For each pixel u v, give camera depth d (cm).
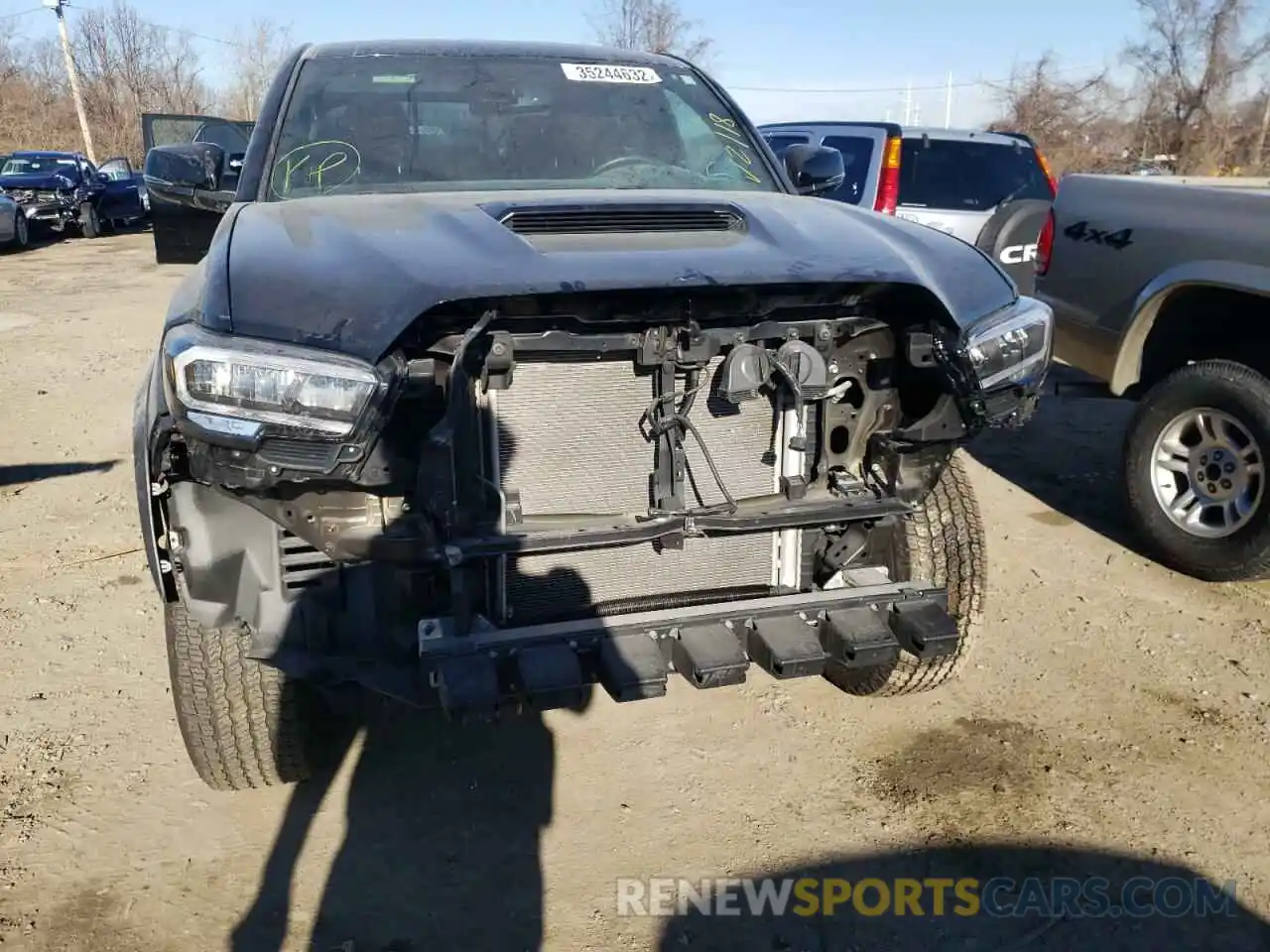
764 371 258
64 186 2012
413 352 238
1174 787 312
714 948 254
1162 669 379
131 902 269
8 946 254
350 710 329
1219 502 439
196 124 1391
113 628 411
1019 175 848
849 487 288
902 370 284
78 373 848
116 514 533
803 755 330
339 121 351
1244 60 2767
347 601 256
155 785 316
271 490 238
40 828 296
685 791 313
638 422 264
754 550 290
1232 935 258
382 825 300
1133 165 2806
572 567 272
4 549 486
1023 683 370
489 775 321
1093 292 495
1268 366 448
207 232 412
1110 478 591
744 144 391
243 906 269
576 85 383
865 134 832
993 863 283
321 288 232
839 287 254
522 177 348
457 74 374
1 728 342
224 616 255
